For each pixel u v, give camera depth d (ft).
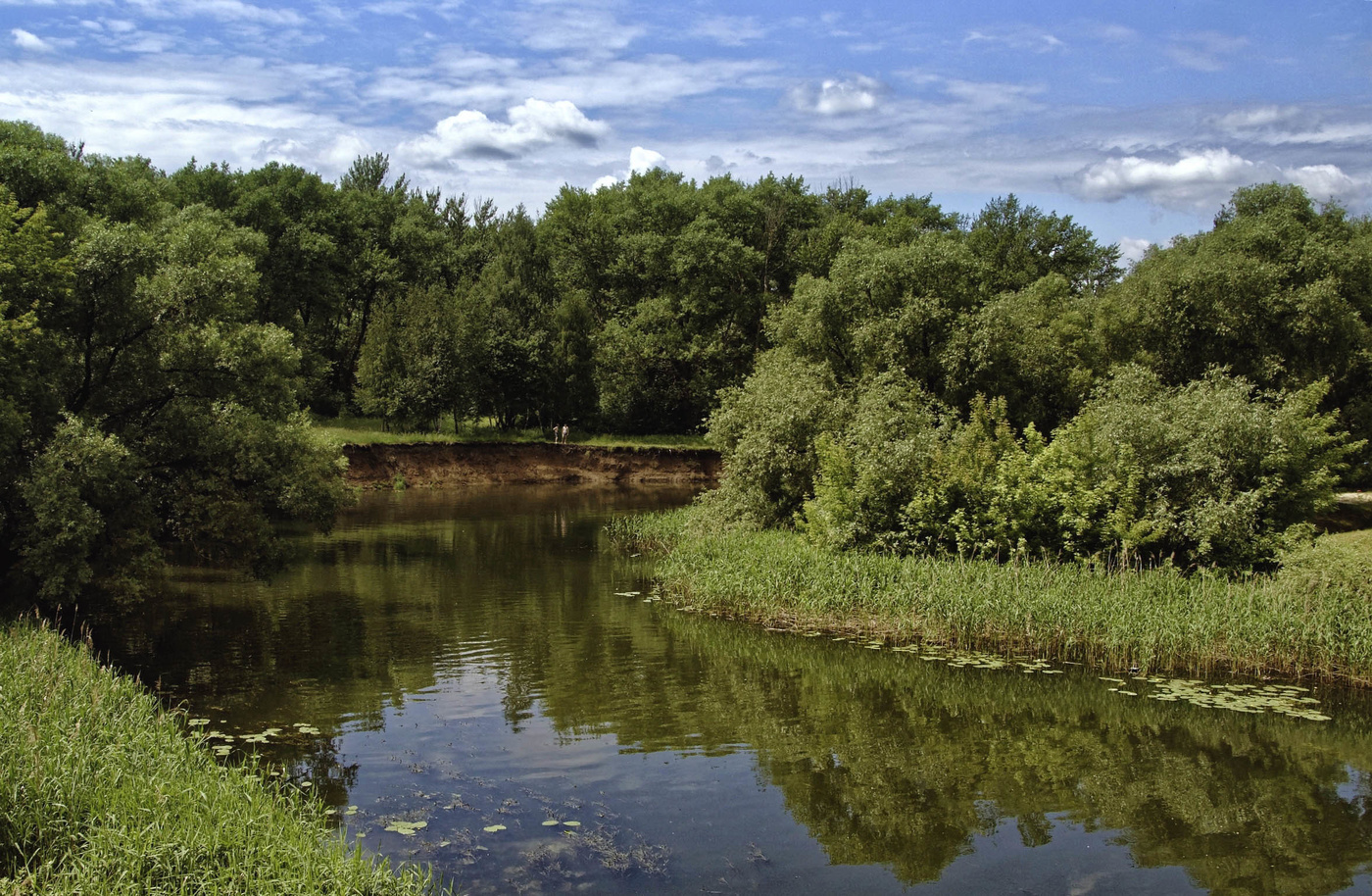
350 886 25.68
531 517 126.52
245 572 73.67
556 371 198.08
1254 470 70.85
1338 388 117.39
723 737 42.45
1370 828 33.78
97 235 62.95
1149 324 115.65
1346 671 51.52
